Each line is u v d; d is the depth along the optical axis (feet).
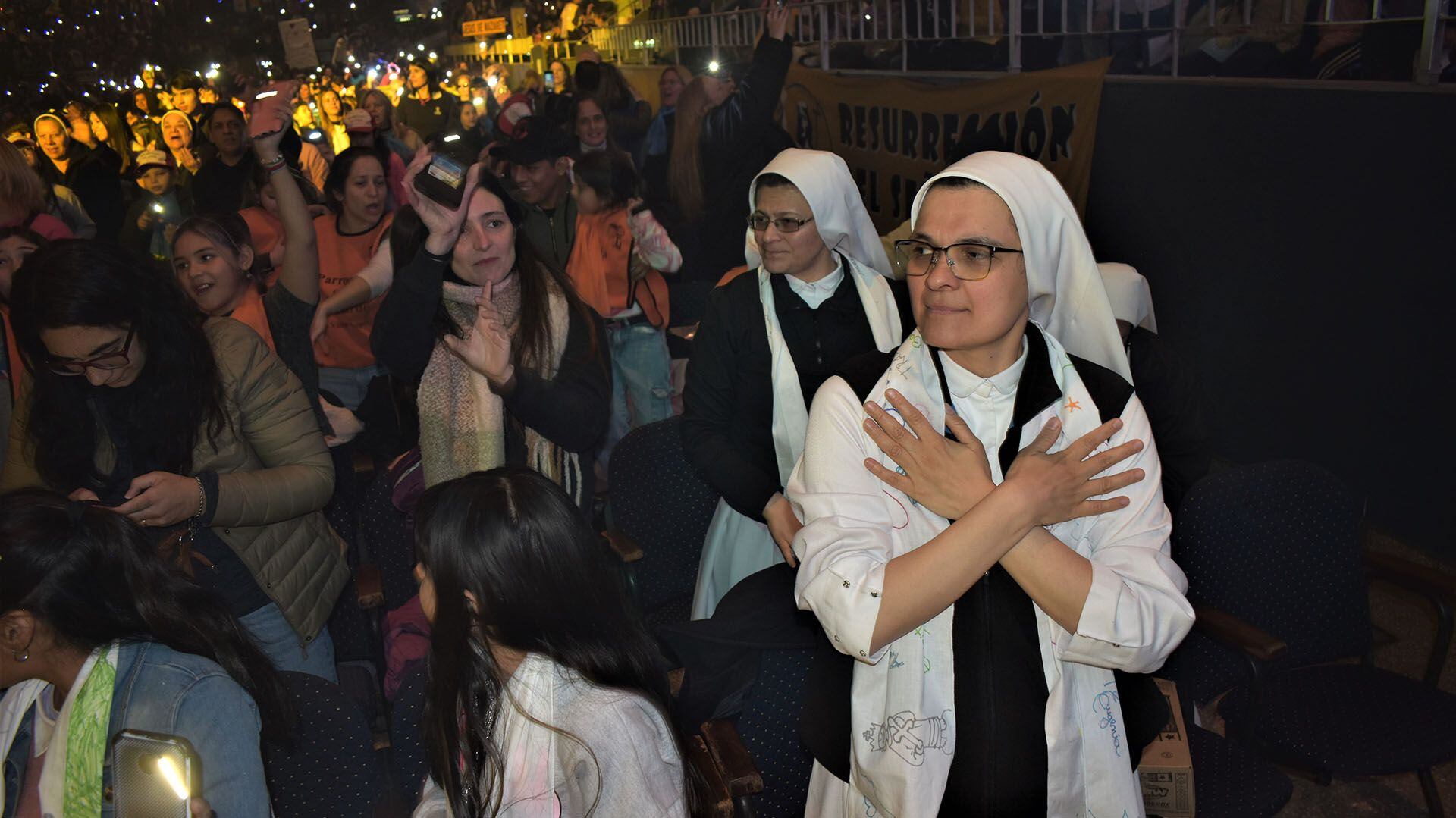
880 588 4.78
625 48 47.42
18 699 5.73
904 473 5.26
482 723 5.15
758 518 8.70
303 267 10.73
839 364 8.92
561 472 9.14
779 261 8.77
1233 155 15.64
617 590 5.48
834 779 6.00
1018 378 5.25
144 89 51.67
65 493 7.34
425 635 9.37
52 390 7.09
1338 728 8.77
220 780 5.35
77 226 21.58
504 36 68.54
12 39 68.49
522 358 8.65
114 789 4.90
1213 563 9.34
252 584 7.93
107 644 5.33
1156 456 5.24
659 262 14.23
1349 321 14.28
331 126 43.68
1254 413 16.12
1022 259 4.88
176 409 7.20
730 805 6.59
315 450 8.05
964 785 5.17
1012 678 5.12
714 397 9.14
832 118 25.50
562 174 14.70
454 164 8.16
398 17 87.76
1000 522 4.66
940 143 20.95
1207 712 11.75
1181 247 16.94
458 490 5.24
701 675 7.44
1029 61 20.75
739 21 33.63
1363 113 13.55
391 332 8.57
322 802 6.61
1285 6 15.48
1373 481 14.29
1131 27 18.83
